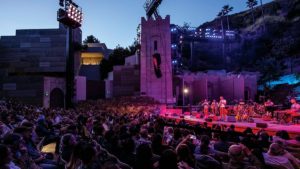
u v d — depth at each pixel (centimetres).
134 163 615
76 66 6094
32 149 795
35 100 4559
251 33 11769
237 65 10231
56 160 841
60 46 5212
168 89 4922
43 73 5250
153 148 755
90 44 7556
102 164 515
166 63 4984
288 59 8325
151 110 3828
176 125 1170
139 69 5219
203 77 5519
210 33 6844
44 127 1182
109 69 6681
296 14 10612
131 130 970
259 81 7362
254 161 636
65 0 3300
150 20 5100
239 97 5206
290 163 668
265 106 2577
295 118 2138
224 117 2473
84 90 5138
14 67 5206
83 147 479
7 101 4075
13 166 553
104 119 1530
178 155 538
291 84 6475
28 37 5250
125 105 4231
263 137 885
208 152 739
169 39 5038
